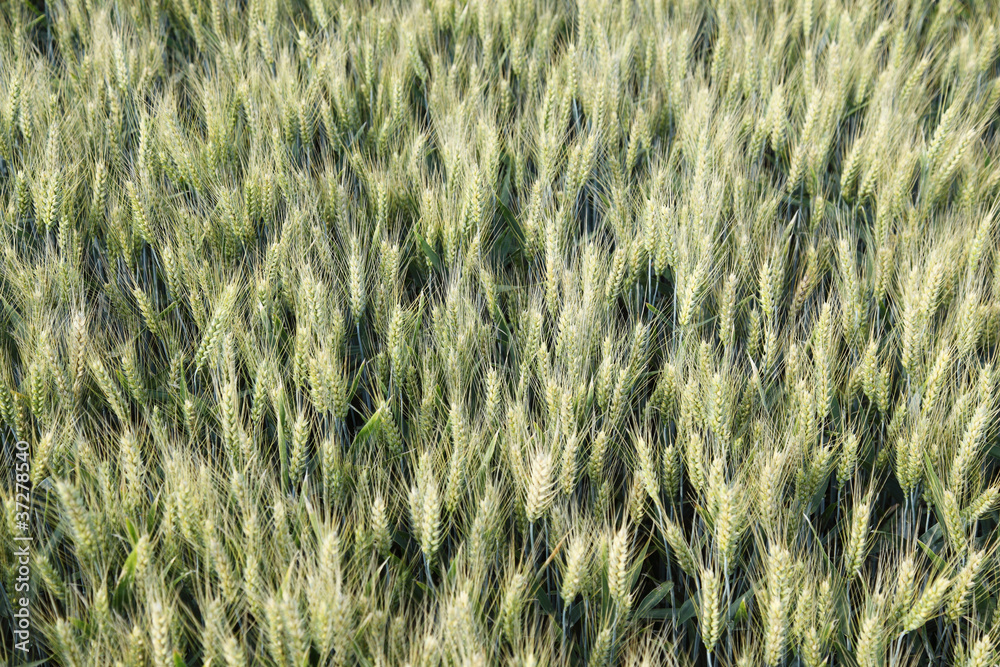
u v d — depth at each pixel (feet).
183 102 16.55
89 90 15.96
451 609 7.76
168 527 8.98
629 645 9.77
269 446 10.52
